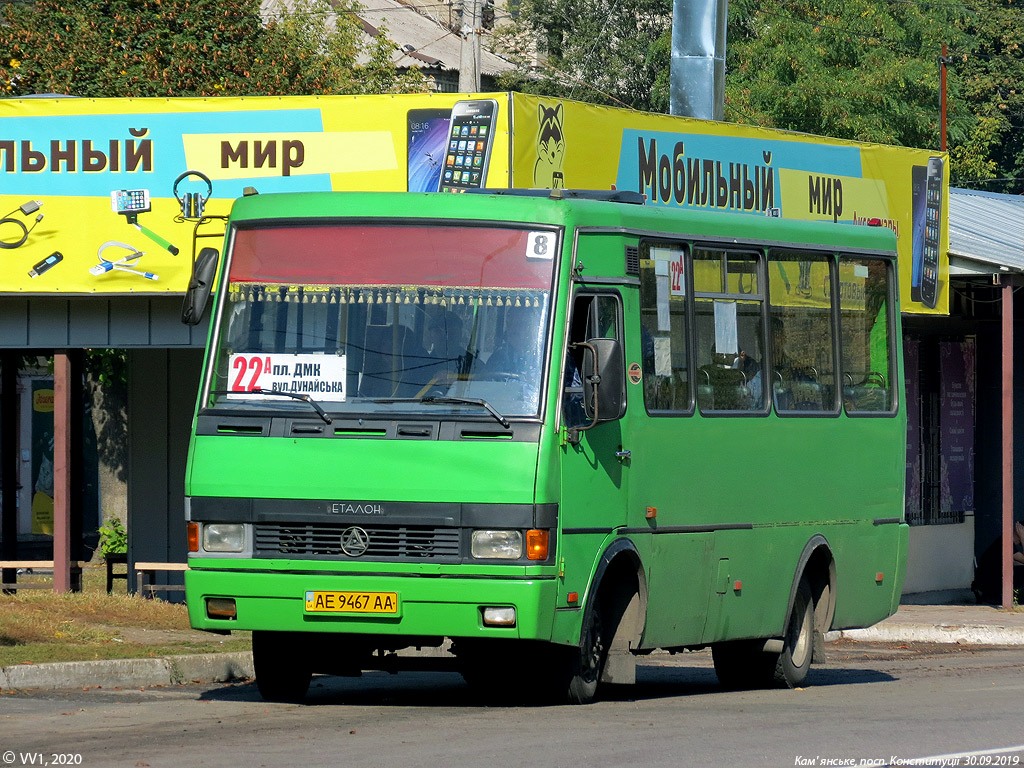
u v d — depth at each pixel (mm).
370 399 24750
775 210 34125
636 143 43719
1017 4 142625
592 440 25594
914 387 59406
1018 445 61688
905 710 27266
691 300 29172
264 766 19688
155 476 50344
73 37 72812
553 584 24250
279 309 25609
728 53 108062
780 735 23219
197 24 74000
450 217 25609
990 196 74938
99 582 56812
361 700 28328
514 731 23000
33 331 44000
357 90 91000
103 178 42344
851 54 104500
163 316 43812
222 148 42000
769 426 31172
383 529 24219
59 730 23750
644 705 27453
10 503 56000
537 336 24875
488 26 137500
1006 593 53625
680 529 28281
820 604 33656
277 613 24422
